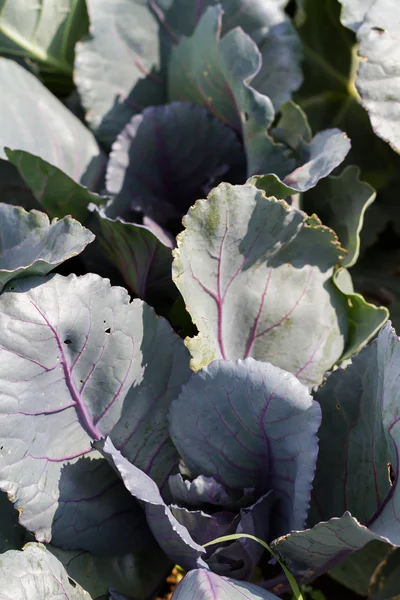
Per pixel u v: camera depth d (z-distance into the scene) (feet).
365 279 7.01
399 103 6.21
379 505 5.69
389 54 6.22
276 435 5.65
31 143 6.32
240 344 5.99
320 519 5.87
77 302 5.64
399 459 5.52
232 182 6.64
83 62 6.68
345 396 5.81
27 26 6.70
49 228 5.73
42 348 5.59
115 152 6.43
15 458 5.59
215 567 5.72
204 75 6.53
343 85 7.08
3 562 5.47
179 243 5.68
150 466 5.92
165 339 5.84
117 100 6.75
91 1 6.66
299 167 6.23
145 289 6.30
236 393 5.65
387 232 7.26
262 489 5.84
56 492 5.73
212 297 5.84
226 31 6.66
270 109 6.17
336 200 6.41
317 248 6.03
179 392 5.89
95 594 5.81
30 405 5.61
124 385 5.79
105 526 5.88
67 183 6.21
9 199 6.80
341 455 5.83
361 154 7.15
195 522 5.68
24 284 5.57
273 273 5.99
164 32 6.79
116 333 5.73
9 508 5.90
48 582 5.52
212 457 5.80
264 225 5.83
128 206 6.50
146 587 5.97
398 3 6.31
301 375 6.07
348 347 6.18
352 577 6.27
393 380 5.51
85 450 5.80
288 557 5.71
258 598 5.49
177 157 6.57
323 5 6.89
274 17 6.64
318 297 6.08
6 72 6.36
